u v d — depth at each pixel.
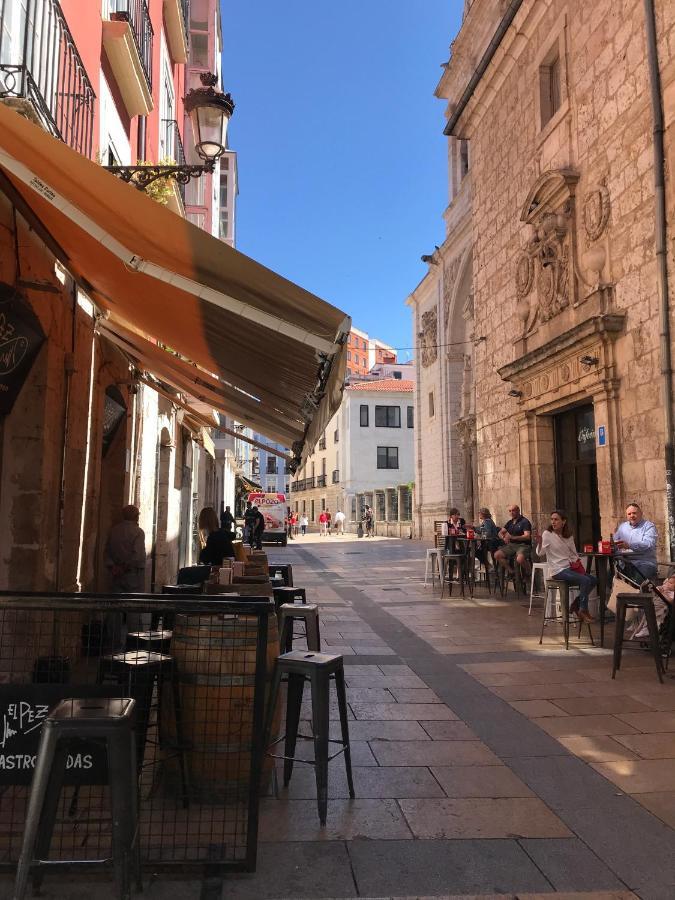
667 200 8.80
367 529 42.25
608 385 10.02
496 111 15.38
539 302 12.75
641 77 9.51
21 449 5.25
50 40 5.42
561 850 3.00
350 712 5.08
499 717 4.95
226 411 8.43
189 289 3.68
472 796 3.58
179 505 14.62
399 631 8.52
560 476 13.02
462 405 26.38
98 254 4.57
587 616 7.91
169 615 4.02
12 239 4.61
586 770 3.94
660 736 4.53
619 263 10.02
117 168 6.35
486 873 2.81
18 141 3.27
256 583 6.11
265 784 3.56
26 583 5.19
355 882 2.73
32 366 5.29
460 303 27.25
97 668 3.30
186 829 3.08
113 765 2.45
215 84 6.57
